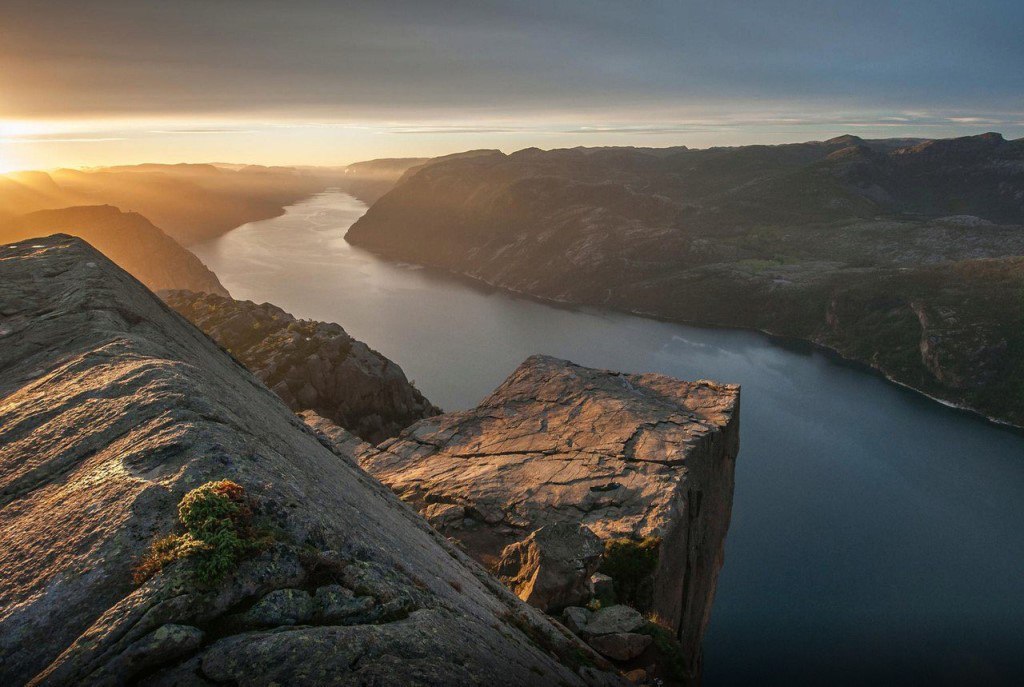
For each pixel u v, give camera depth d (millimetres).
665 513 37469
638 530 35969
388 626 10766
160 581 9820
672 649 25953
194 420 14562
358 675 9188
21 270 29125
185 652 9008
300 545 11633
